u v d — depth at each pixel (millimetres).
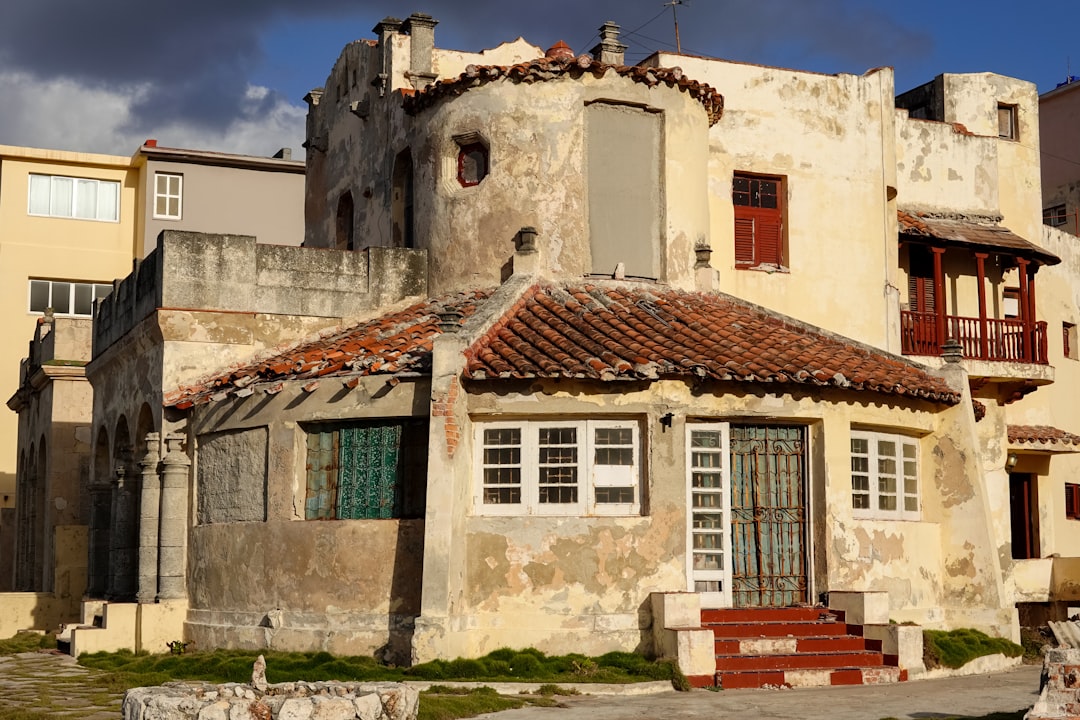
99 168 53438
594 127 26391
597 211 26219
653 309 24828
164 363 25781
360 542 22344
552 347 22438
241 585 23766
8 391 51344
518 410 21828
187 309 25844
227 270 26188
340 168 33031
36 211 52688
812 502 23016
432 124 27266
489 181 26312
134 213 53812
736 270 30359
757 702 18281
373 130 30812
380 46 30516
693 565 22375
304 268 26672
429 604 20828
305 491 23297
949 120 35875
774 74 31297
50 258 52500
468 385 21875
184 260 25938
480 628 21312
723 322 24781
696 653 20203
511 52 31750
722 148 30531
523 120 26172
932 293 33844
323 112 34625
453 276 26672
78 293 53000
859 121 32000
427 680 19891
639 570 21641
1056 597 30219
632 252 26391
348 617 22266
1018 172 35812
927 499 25219
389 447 22656
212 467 24953
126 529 28156
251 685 14672
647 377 21688
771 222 31125
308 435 23406
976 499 24703
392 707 14203
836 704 18078
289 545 23016
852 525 23125
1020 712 17172
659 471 21859
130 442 28625
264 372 24125
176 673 21250
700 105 27672
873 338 31375
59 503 36844
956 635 23531
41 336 40719
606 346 22578
